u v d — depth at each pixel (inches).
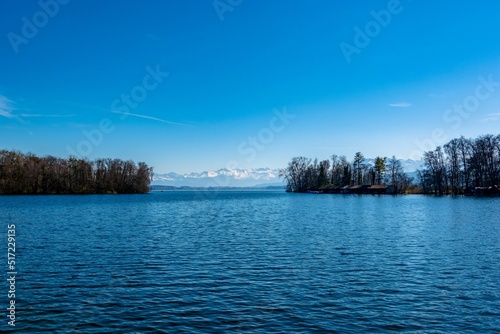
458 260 920.9
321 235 1382.9
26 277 759.1
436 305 595.8
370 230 1528.1
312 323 522.3
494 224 1689.2
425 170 5890.8
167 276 773.3
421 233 1416.1
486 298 629.0
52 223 1798.7
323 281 735.1
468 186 5103.3
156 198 5610.2
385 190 6653.5
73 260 924.6
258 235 1393.9
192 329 502.0
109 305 593.3
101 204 3567.9
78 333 490.6
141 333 490.0
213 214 2518.5
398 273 797.2
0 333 488.4
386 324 519.5
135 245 1153.4
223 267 854.5
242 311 567.8
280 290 674.2
